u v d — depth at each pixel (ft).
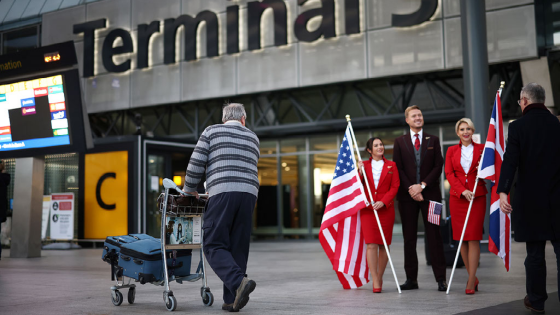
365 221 19.13
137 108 71.00
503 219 17.60
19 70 38.27
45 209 54.95
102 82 70.69
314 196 62.75
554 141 13.57
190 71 65.46
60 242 57.77
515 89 53.52
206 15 64.18
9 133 39.42
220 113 66.90
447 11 53.26
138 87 68.39
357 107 60.29
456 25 52.90
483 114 40.60
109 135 73.26
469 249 18.12
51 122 37.78
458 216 18.47
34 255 40.50
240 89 62.59
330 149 62.44
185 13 66.28
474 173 18.57
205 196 15.70
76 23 73.00
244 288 13.35
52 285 22.03
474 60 41.01
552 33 50.52
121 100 69.41
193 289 20.44
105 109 70.38
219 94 63.72
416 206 19.76
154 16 67.97
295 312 14.39
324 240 20.40
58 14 74.38
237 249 14.65
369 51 56.54
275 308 15.12
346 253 20.16
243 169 14.79
